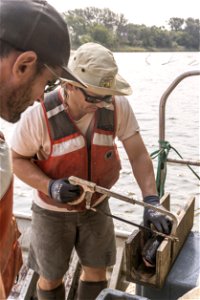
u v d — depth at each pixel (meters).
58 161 1.93
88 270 2.21
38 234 2.10
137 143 2.11
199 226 3.34
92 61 1.73
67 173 1.95
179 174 6.71
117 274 2.53
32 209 2.13
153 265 1.72
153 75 18.09
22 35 1.04
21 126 1.91
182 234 1.93
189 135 9.22
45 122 1.87
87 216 2.06
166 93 2.24
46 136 1.90
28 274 2.56
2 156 1.14
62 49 1.12
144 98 13.78
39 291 2.22
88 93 1.76
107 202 2.13
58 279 2.16
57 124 1.88
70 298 2.51
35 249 2.14
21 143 1.93
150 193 2.04
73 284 2.54
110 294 1.42
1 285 0.92
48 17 1.10
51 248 2.09
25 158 1.98
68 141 1.89
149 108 12.16
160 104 2.26
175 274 1.76
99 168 1.98
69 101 1.86
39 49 1.06
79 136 1.90
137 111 11.73
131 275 1.72
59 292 2.21
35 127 1.88
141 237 1.80
